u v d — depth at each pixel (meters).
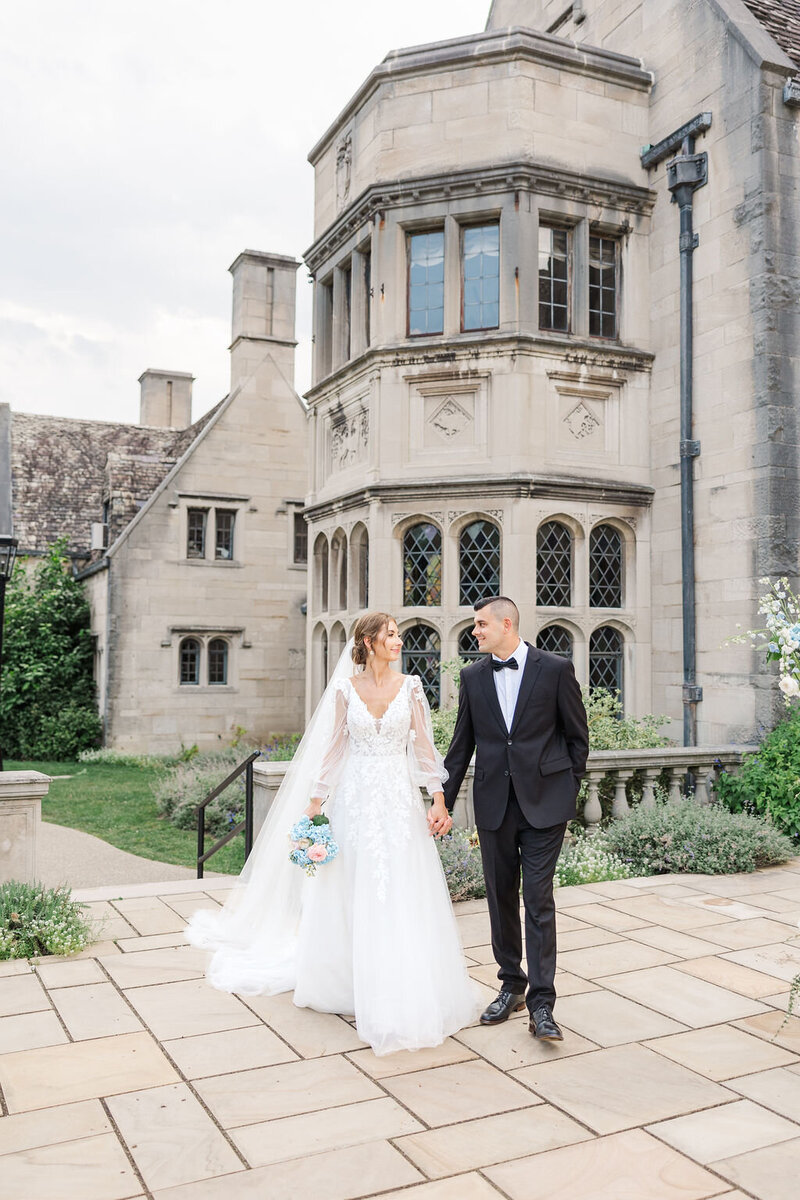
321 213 12.06
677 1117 3.23
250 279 20.48
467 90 9.95
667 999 4.38
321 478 11.96
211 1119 3.21
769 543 8.67
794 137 8.98
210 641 19.69
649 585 10.22
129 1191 2.75
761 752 8.27
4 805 5.55
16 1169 2.88
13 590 19.95
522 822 4.04
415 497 9.93
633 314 10.27
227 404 19.80
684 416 9.65
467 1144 3.04
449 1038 3.94
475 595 9.84
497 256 9.98
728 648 9.12
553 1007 4.23
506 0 13.84
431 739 4.36
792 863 7.32
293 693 20.08
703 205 9.53
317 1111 3.26
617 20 11.00
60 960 4.91
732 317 9.14
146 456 21.31
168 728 19.00
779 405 8.75
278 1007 4.29
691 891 6.43
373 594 10.06
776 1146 3.03
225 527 19.97
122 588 18.70
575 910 5.95
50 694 19.30
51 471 23.66
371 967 3.89
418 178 9.97
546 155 9.84
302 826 4.18
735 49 9.12
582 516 9.87
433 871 4.20
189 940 5.25
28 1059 3.69
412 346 9.94
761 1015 4.18
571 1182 2.82
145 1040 3.89
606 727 8.71
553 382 9.85
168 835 11.09
